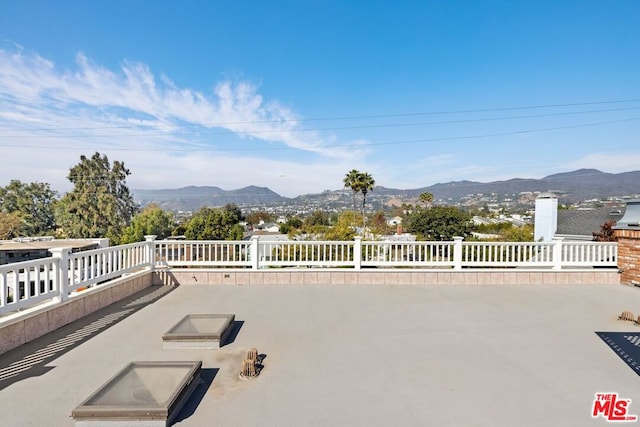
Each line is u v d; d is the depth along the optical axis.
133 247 6.77
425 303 5.95
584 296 6.48
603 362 3.62
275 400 2.85
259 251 7.65
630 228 7.40
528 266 7.86
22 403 2.77
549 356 3.76
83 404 2.51
